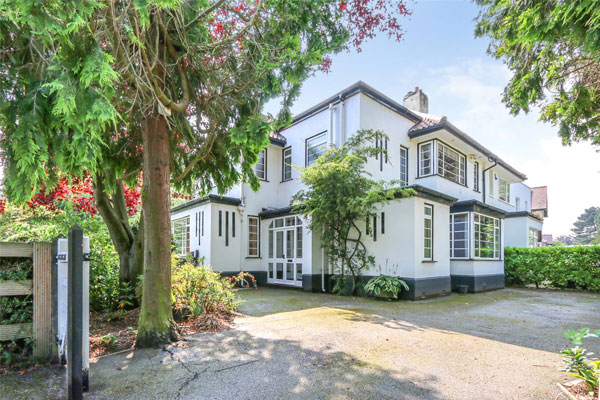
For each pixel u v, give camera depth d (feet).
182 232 49.29
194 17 15.35
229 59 16.71
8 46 7.59
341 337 16.30
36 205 23.43
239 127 16.83
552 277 42.32
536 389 10.34
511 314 23.56
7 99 7.48
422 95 54.39
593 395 9.46
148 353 13.51
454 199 35.17
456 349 14.57
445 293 33.78
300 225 38.50
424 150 43.21
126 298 20.56
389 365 12.43
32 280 11.77
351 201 29.55
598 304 29.19
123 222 22.36
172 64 15.14
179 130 17.63
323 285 35.45
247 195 43.68
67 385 9.46
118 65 11.87
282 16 13.93
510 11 13.82
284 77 15.21
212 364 12.33
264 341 15.43
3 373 10.93
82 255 9.70
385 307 25.58
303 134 44.27
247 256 43.04
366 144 35.63
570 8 10.40
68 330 9.31
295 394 9.88
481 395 9.91
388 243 31.45
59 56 7.60
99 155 9.50
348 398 9.64
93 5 7.13
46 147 7.41
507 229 63.72
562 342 15.94
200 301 19.83
